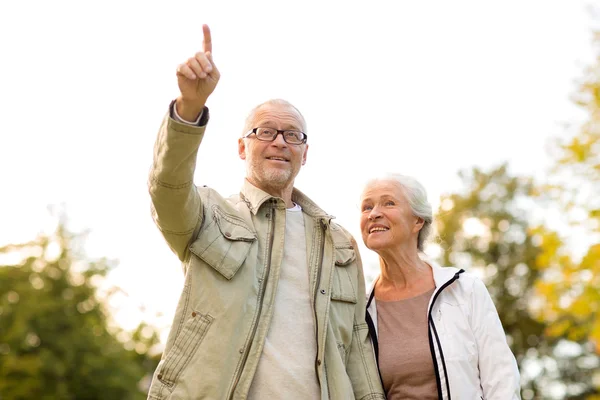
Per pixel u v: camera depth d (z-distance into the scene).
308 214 4.06
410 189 4.22
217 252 3.56
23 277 25.06
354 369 3.89
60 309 24.69
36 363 22.94
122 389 24.84
